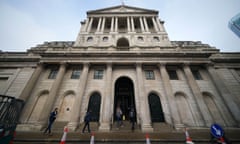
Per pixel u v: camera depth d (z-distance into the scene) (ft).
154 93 59.47
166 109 53.98
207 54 63.87
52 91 54.34
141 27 91.45
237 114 49.11
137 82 59.47
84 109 53.16
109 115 48.57
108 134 37.93
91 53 64.03
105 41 82.43
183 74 64.28
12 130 25.71
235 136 38.37
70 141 33.12
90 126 46.96
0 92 58.59
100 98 57.57
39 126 44.57
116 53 64.39
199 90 55.67
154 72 65.41
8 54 71.67
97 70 66.08
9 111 25.00
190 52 65.62
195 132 41.06
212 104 56.03
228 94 54.39
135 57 64.49
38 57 68.95
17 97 56.13
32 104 53.57
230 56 70.38
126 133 39.09
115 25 93.25
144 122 46.34
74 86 59.57
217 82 58.44
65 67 62.69
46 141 33.22
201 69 66.39
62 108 54.54
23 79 62.23
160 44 79.25
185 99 57.67
